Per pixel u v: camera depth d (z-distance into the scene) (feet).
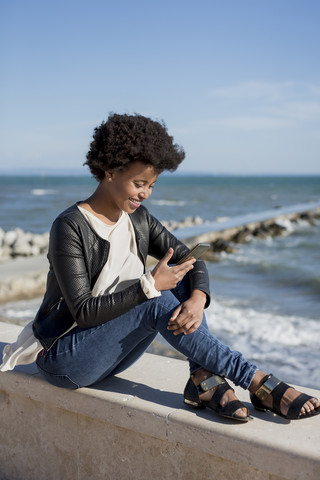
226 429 5.86
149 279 6.21
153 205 133.08
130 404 6.55
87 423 7.11
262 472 5.74
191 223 65.62
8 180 489.67
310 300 23.57
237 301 23.66
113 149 6.20
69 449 7.34
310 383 13.60
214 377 6.28
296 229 64.54
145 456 6.64
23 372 7.52
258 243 51.08
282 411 6.07
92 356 6.56
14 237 40.42
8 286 24.14
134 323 6.42
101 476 7.09
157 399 6.69
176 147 6.48
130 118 6.30
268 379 6.21
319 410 6.04
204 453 6.14
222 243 45.34
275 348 16.48
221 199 167.43
